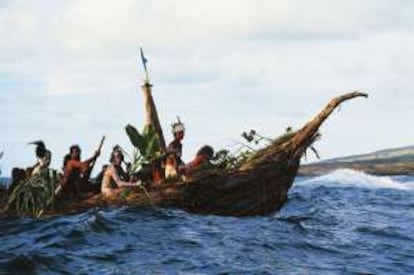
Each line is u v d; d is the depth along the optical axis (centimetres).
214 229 1645
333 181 5047
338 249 1482
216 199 1917
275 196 1997
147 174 1947
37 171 1883
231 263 1269
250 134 1986
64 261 1220
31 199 1836
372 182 4969
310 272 1221
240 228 1689
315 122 1975
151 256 1307
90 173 1931
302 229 1745
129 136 1916
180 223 1689
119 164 1920
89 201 1888
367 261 1350
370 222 2020
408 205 2756
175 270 1196
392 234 1748
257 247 1442
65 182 1894
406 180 5594
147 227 1605
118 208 1864
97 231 1520
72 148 1934
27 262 1173
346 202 2841
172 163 1930
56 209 1859
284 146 1988
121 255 1307
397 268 1288
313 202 2795
